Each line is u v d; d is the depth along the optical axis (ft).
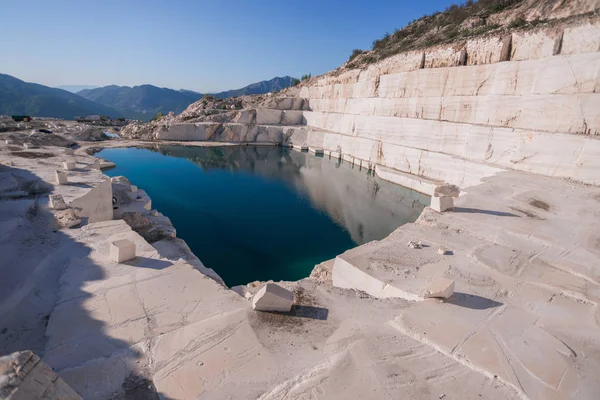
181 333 15.94
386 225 61.87
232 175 99.91
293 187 88.58
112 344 15.74
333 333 16.33
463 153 72.84
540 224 32.86
